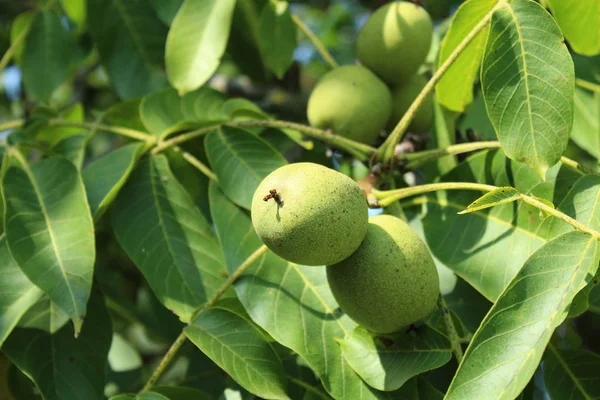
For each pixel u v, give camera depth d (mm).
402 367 573
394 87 686
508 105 574
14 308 600
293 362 633
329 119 658
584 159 809
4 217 602
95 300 634
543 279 537
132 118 722
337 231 549
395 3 672
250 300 597
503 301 536
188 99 709
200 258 628
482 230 613
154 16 769
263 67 794
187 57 675
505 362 527
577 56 729
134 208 639
